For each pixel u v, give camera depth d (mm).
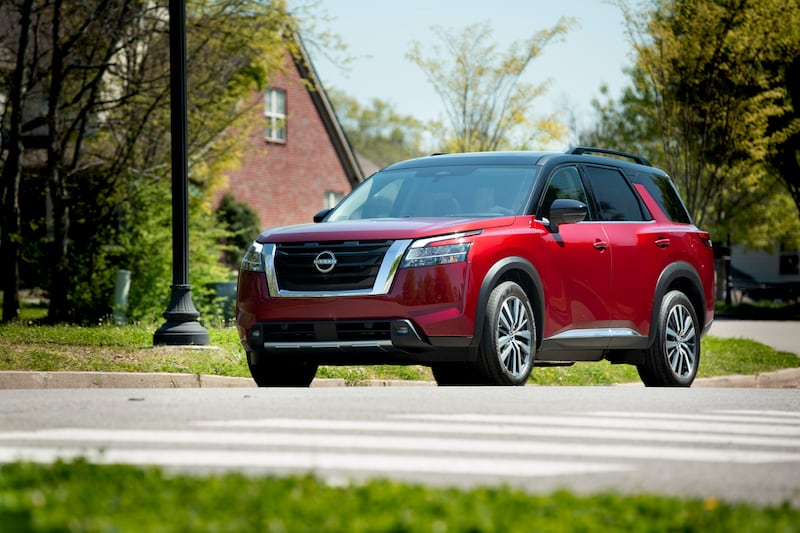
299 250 17266
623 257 19703
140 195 37750
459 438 11148
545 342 18359
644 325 20078
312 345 17062
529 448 10633
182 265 23516
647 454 10523
